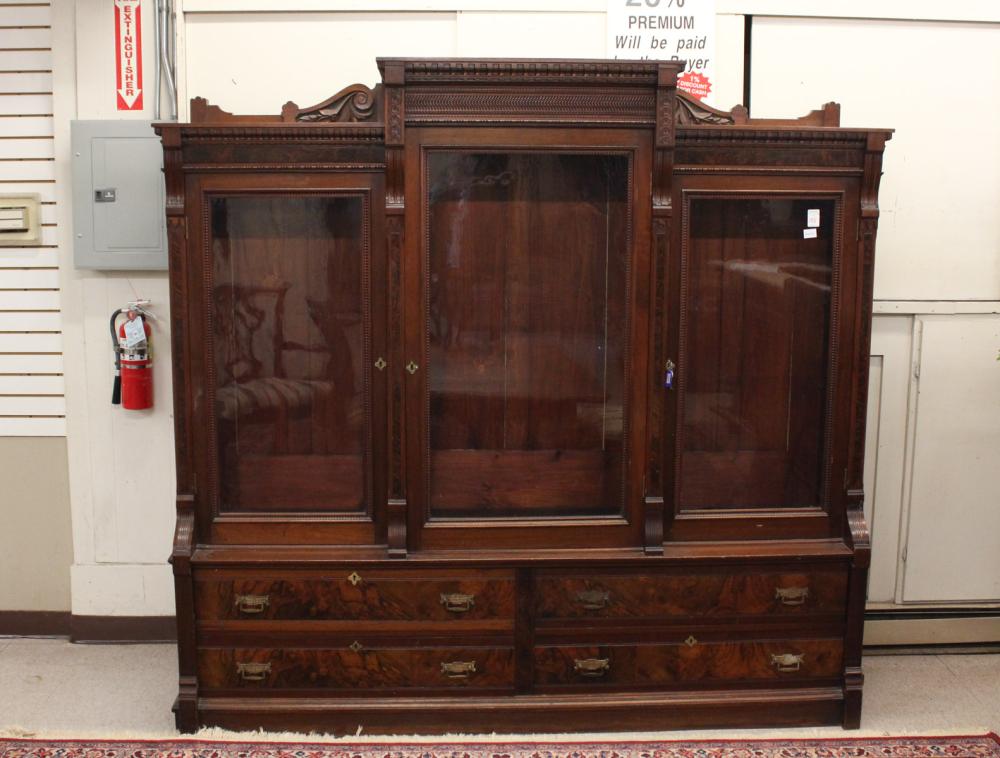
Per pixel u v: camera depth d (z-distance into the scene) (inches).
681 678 101.0
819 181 98.3
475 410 100.0
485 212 97.7
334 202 98.0
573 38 115.6
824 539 102.7
